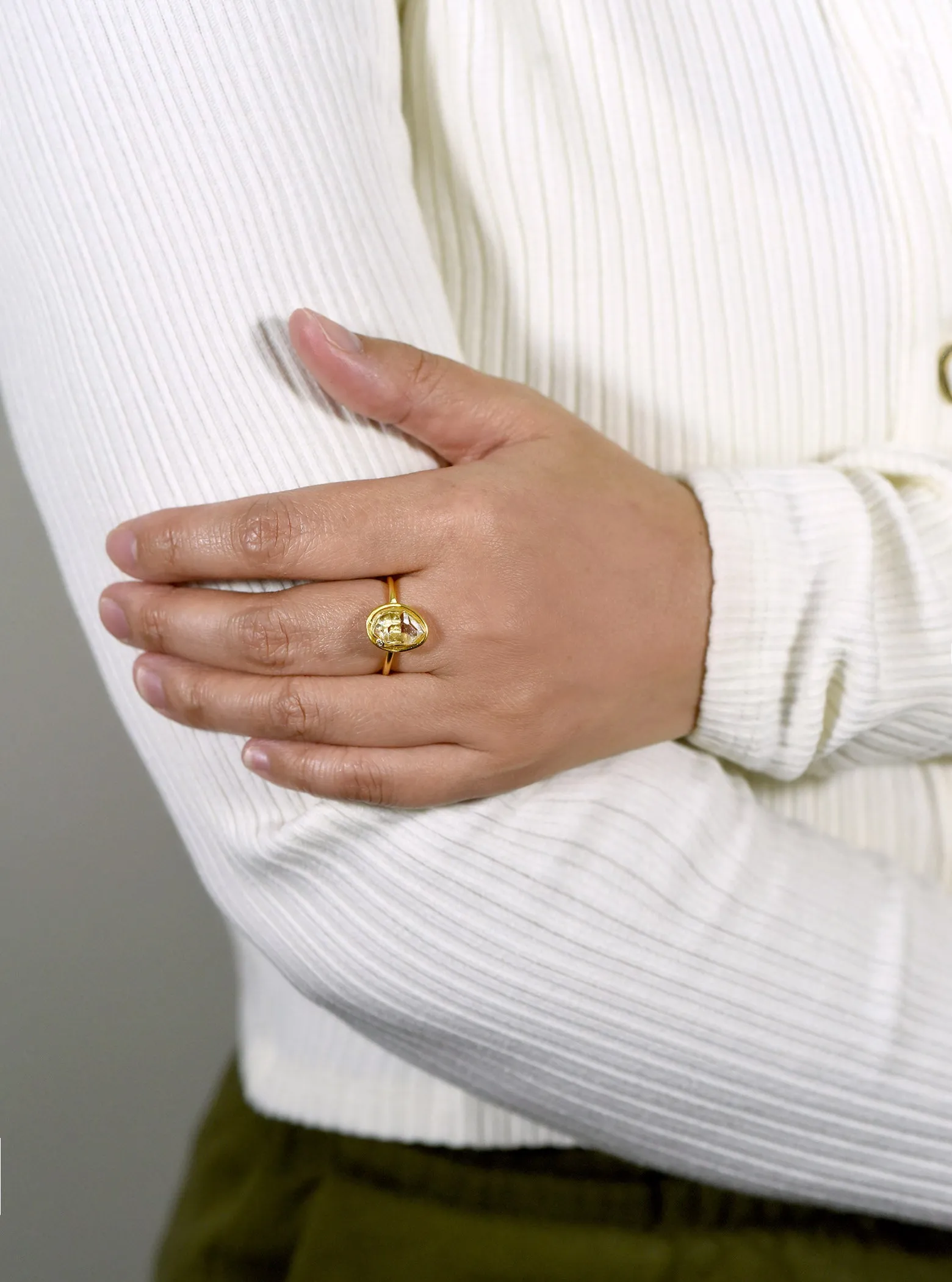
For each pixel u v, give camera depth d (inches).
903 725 19.1
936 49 19.0
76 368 16.9
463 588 16.4
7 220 17.1
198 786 17.5
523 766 16.9
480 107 19.2
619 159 19.3
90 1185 38.5
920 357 19.9
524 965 16.8
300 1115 21.0
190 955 38.6
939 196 19.3
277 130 16.6
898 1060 17.6
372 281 17.1
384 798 16.5
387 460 17.1
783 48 19.3
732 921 17.3
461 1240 20.3
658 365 19.8
